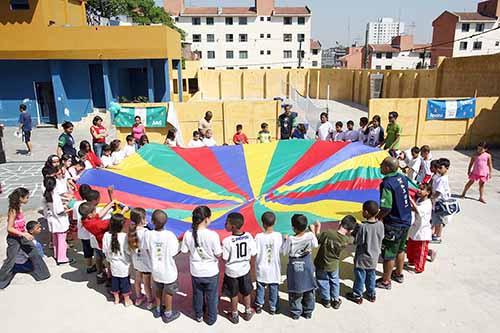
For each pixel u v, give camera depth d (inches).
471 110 608.7
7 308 229.9
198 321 216.4
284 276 264.1
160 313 221.8
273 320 218.4
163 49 816.3
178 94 1054.4
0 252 292.4
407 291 245.1
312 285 212.7
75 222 306.3
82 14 952.3
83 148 334.3
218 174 314.5
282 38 2883.9
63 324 215.9
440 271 267.4
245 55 2908.5
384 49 2979.8
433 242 306.8
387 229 233.5
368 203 220.2
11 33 774.5
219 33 2866.6
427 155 340.2
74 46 792.3
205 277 206.1
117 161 366.6
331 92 1393.9
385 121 601.0
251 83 1438.2
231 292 210.4
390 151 416.8
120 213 227.8
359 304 232.1
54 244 279.7
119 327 213.3
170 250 209.2
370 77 1158.3
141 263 221.0
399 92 1053.8
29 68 818.8
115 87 869.8
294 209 256.4
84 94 842.2
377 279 257.6
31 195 408.5
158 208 261.0
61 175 285.3
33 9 767.1
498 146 628.7
